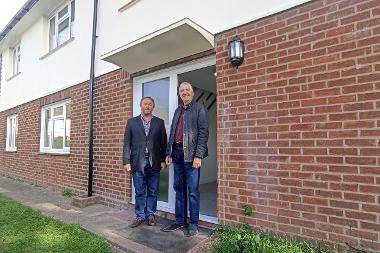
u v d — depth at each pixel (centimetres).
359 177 317
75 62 843
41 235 452
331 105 340
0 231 473
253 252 340
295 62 371
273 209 380
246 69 419
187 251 387
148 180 504
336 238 329
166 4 562
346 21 334
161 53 540
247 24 423
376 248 304
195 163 430
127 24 657
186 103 455
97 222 521
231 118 430
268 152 388
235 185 420
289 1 380
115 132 666
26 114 1154
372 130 311
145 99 502
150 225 494
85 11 816
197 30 449
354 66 326
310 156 353
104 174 686
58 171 880
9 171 1262
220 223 433
